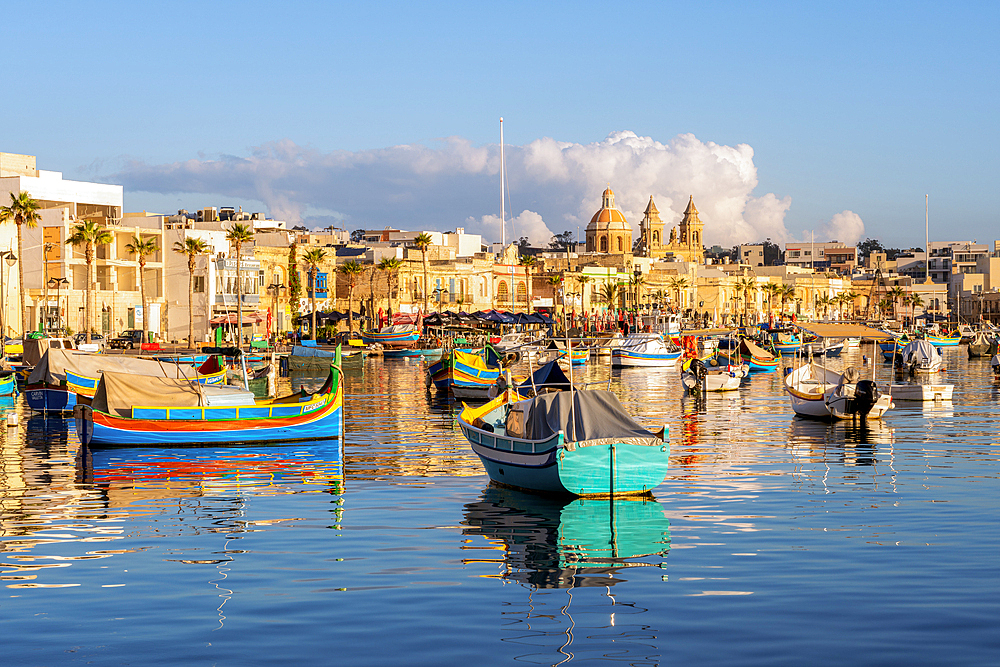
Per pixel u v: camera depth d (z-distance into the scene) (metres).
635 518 25.59
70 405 54.03
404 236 187.00
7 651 15.55
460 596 18.47
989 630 16.19
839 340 158.00
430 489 30.27
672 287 199.38
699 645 15.62
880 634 16.03
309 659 15.14
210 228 133.38
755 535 23.45
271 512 26.80
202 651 15.51
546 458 28.03
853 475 32.66
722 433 45.53
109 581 19.69
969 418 51.97
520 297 169.25
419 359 118.06
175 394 39.97
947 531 23.75
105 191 119.50
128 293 114.88
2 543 23.14
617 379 89.62
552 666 14.77
